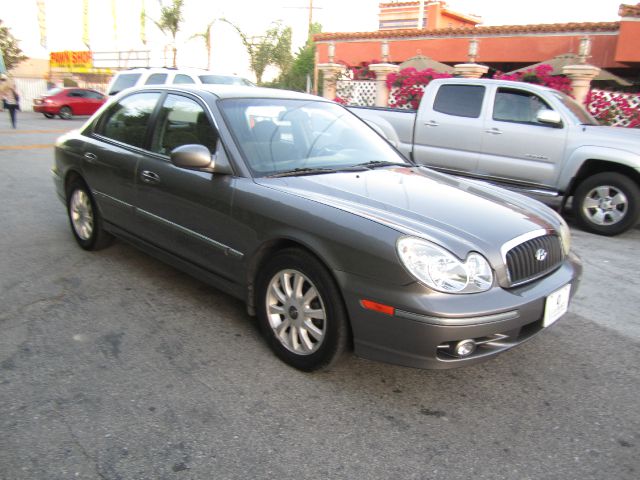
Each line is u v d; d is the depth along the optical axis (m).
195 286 4.27
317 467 2.33
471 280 2.61
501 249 2.77
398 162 4.12
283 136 3.75
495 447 2.52
